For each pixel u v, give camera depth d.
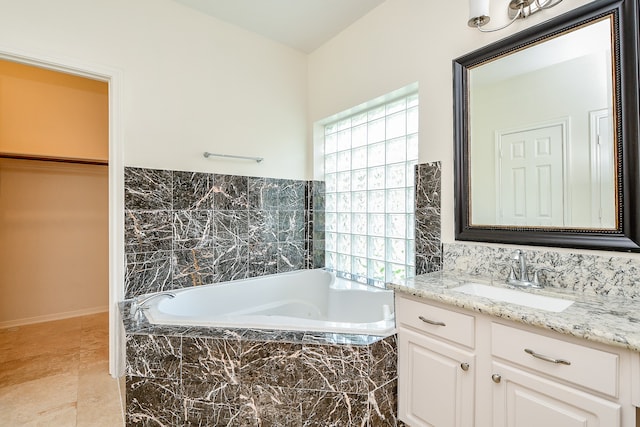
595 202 1.28
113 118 2.02
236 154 2.55
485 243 1.64
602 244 1.25
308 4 2.28
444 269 1.82
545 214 1.43
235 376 1.38
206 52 2.40
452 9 1.81
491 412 1.13
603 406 0.88
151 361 1.43
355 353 1.35
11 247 2.93
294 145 2.91
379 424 1.40
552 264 1.39
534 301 1.33
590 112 1.30
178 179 2.25
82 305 3.28
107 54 1.99
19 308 2.96
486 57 1.62
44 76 2.92
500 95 1.58
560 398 0.96
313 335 1.42
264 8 2.33
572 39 1.34
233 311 2.37
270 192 2.74
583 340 0.92
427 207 1.92
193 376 1.41
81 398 1.79
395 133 2.36
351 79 2.52
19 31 1.72
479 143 1.66
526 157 1.49
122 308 1.85
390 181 2.40
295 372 1.36
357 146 2.69
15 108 2.79
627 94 1.20
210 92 2.41
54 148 2.96
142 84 2.12
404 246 2.30
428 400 1.34
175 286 2.23
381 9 2.26
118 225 2.02
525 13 1.48
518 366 1.06
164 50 2.21
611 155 1.24
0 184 2.87
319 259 2.97
